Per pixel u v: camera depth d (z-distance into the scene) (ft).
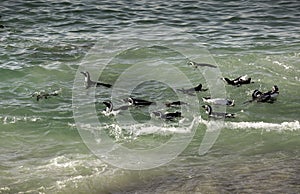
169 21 144.36
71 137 73.72
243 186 59.00
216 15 151.94
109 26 138.10
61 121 78.84
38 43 119.85
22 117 79.66
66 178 61.72
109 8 155.63
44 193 58.49
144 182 61.21
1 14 145.38
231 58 109.40
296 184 59.36
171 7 159.22
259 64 106.22
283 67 104.83
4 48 114.52
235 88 94.12
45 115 80.84
